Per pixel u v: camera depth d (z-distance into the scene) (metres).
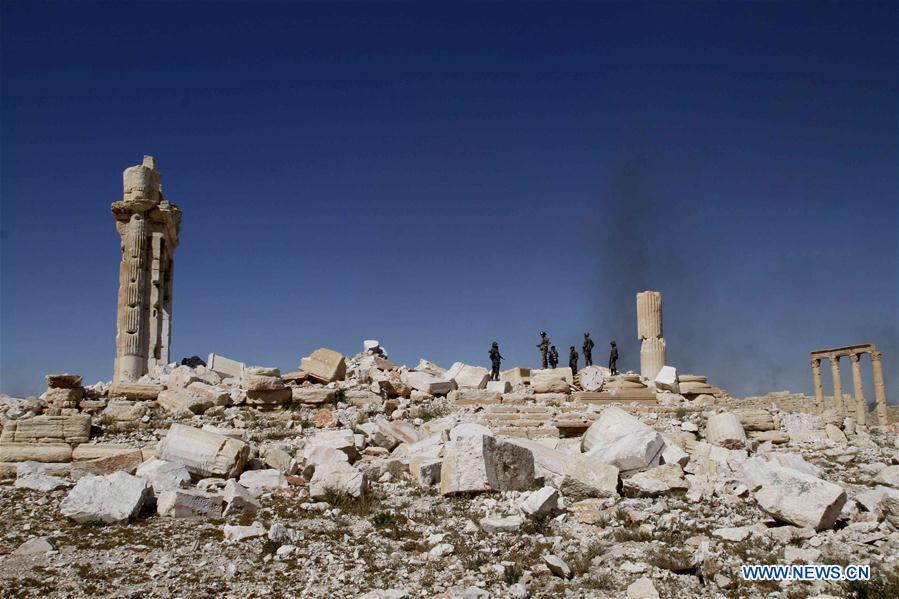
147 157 41.91
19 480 19.94
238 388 31.84
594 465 19.38
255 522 16.53
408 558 14.45
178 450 20.59
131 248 40.09
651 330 47.03
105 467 21.00
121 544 14.83
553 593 12.86
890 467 22.42
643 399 33.72
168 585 12.77
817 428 30.52
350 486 18.61
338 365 34.56
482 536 15.63
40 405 29.12
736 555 14.47
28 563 13.58
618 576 13.56
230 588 12.77
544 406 31.61
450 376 38.53
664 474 19.50
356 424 27.72
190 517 16.88
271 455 21.86
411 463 21.50
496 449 19.33
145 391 31.05
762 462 18.08
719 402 38.06
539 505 16.55
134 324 39.31
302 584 13.03
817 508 15.66
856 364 46.47
